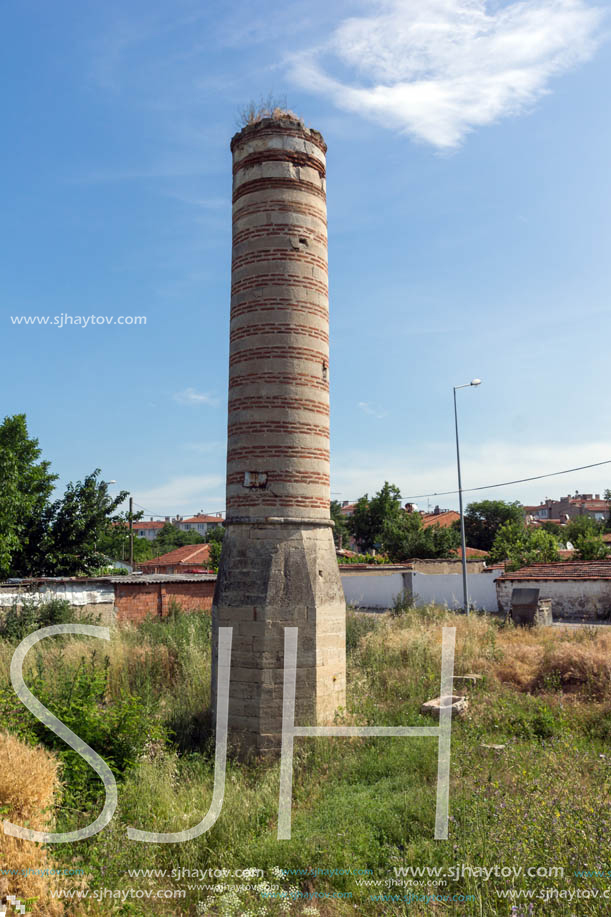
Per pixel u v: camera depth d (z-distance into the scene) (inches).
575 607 1131.3
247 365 460.4
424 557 1817.2
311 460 454.6
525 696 494.9
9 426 1163.3
